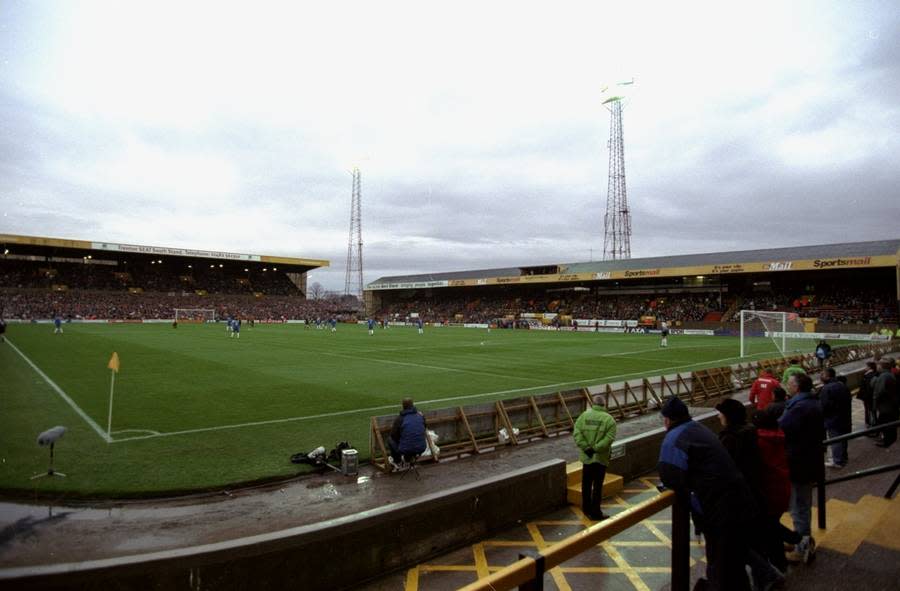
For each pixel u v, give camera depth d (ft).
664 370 79.51
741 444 14.47
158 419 42.57
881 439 33.27
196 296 286.46
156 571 14.34
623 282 260.62
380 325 257.34
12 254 261.85
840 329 160.45
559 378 69.10
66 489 25.88
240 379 65.41
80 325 205.77
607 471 27.43
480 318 285.02
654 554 19.02
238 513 23.30
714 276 232.94
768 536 14.48
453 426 33.47
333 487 26.61
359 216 321.73
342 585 16.94
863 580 14.49
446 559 19.06
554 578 17.16
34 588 13.38
